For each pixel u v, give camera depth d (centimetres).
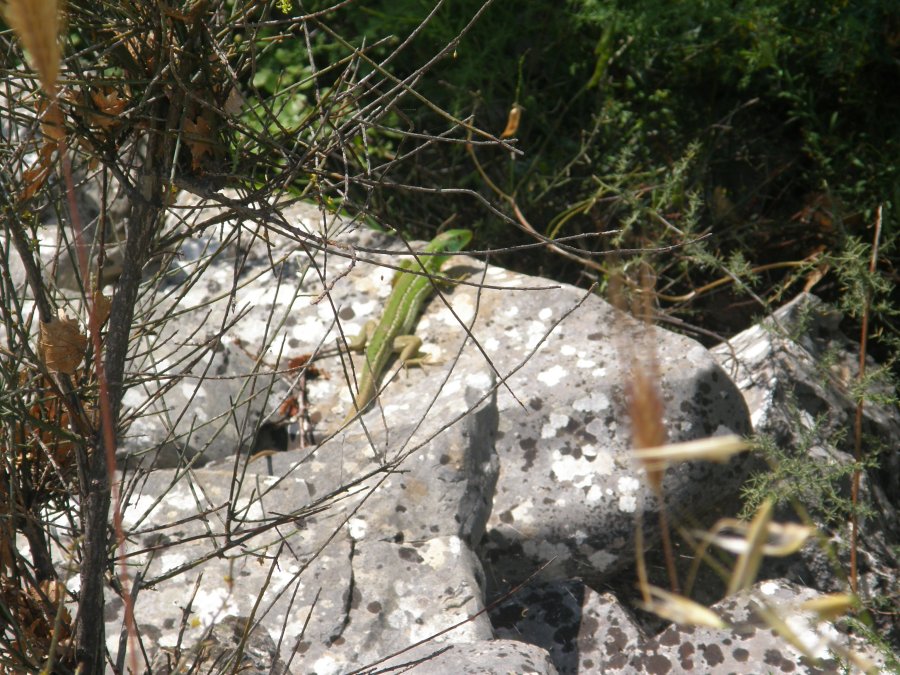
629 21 780
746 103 818
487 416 498
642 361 120
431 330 595
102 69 246
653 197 747
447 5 789
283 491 456
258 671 376
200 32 237
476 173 821
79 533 305
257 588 411
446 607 414
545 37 862
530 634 450
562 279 793
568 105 823
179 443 482
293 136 260
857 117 836
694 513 499
